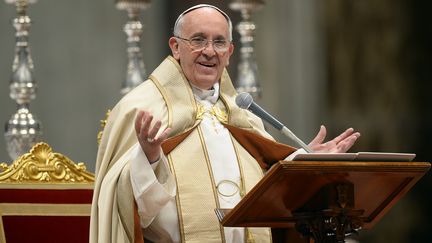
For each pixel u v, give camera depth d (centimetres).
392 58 3925
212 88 2017
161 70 1984
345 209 1742
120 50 3634
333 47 3850
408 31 3928
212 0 3684
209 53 1952
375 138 3909
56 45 3594
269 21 3791
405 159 1762
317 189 1739
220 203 1905
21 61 2334
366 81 3884
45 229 2098
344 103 3856
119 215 1842
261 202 1741
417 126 3931
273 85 3794
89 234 2077
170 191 1833
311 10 3822
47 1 3591
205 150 1939
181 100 1962
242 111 2014
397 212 3909
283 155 1989
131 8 2522
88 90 3612
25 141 2270
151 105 1944
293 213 1786
